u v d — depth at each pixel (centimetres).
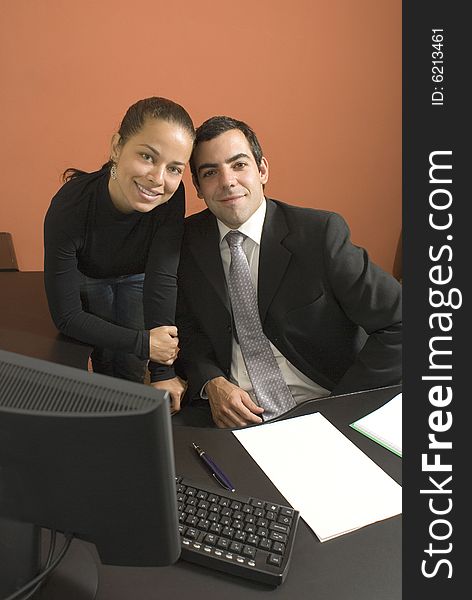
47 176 272
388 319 151
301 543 91
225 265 162
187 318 170
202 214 168
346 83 282
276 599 82
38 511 75
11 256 232
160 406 66
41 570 82
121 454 68
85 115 265
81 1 247
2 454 71
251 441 115
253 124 281
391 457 111
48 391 69
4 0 241
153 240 161
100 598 82
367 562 87
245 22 263
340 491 102
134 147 137
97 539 76
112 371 192
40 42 250
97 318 159
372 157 300
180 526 90
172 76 266
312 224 156
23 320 171
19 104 257
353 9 269
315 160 295
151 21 255
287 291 156
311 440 115
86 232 155
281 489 102
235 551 87
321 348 163
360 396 131
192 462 109
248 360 163
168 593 83
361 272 154
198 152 150
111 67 259
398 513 97
